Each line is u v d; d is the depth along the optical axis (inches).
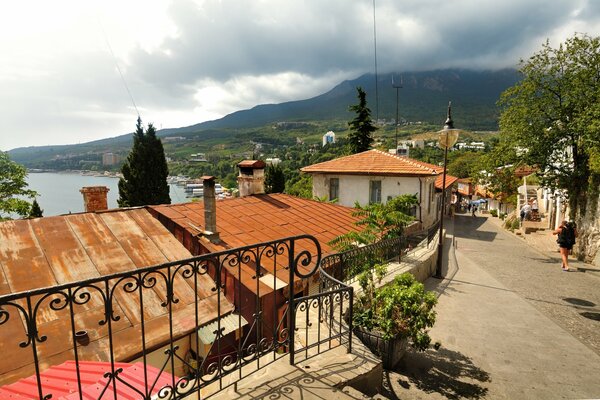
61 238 297.0
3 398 124.4
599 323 301.1
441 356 239.8
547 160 646.5
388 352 216.7
